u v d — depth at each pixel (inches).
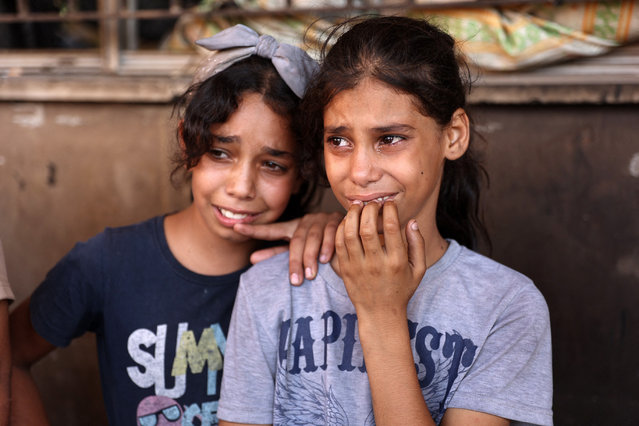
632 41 75.0
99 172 89.2
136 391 58.0
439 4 77.5
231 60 53.4
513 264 79.4
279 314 50.5
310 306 50.5
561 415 80.4
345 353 48.9
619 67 77.0
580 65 77.9
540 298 49.2
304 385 49.3
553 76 78.2
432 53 46.5
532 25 75.7
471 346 47.5
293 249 53.0
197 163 54.1
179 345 57.6
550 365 48.1
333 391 48.2
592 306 78.0
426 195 47.1
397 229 43.6
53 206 91.0
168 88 84.0
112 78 89.9
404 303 44.8
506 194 78.4
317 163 54.5
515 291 49.0
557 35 75.3
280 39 84.7
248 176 52.9
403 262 43.9
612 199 75.7
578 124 75.5
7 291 49.7
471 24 77.9
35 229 92.0
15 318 59.7
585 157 75.8
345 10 81.0
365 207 44.0
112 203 89.7
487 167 78.3
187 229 58.8
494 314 48.1
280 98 52.4
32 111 89.2
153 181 88.0
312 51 66.0
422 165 46.0
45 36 109.3
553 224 77.8
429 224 49.6
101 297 58.0
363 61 44.8
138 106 86.7
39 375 93.2
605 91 72.8
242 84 51.9
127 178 88.6
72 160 89.5
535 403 46.1
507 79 79.0
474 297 48.9
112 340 57.9
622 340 77.6
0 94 87.9
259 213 55.1
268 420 49.8
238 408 49.8
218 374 58.2
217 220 55.0
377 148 45.4
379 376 43.8
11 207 92.0
